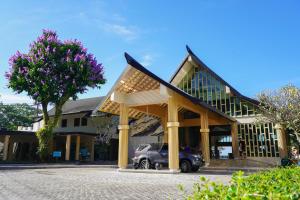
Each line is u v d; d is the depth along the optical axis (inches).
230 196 83.0
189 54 1067.9
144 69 570.6
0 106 1878.7
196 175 565.9
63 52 1204.5
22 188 354.9
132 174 593.9
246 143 953.5
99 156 1395.2
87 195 298.8
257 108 929.5
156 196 291.6
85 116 1406.3
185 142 1077.8
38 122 1754.4
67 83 1163.9
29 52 1191.6
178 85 1160.2
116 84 661.9
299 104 724.7
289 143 933.2
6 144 1176.2
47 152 1137.4
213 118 948.0
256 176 162.6
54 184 401.7
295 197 89.4
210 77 1096.8
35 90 1119.6
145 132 1107.9
